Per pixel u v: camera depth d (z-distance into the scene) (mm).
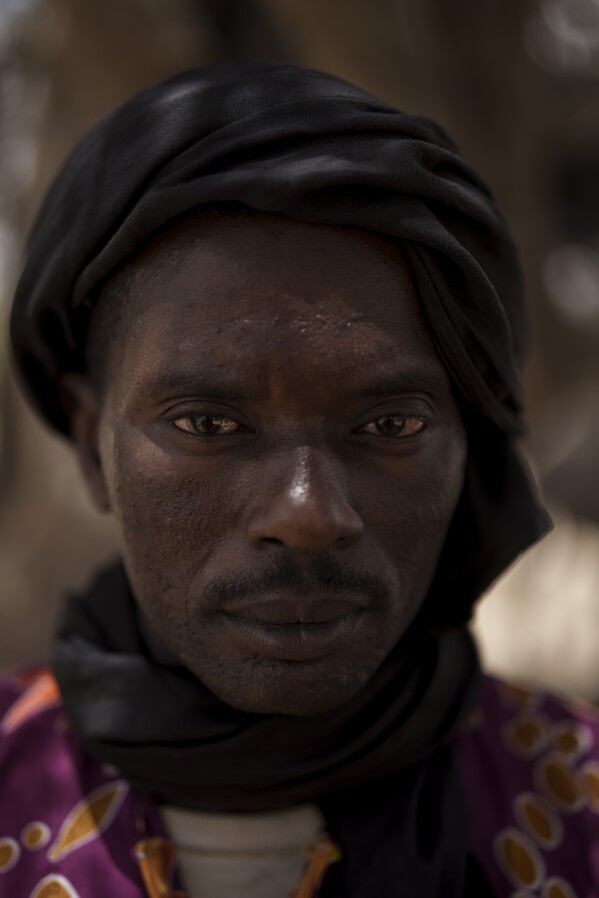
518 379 852
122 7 2412
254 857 875
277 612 728
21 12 2645
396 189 716
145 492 760
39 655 2854
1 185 2979
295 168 693
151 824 881
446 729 886
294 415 720
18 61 2705
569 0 2947
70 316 839
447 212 770
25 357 919
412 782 878
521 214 2881
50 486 3197
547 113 3111
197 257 718
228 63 867
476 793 950
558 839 941
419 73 2449
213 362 708
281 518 698
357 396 722
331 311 706
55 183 883
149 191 739
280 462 719
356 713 829
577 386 3559
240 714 814
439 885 830
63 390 942
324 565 721
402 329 732
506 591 2922
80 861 869
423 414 763
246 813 878
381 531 754
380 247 727
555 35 3018
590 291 4023
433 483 777
